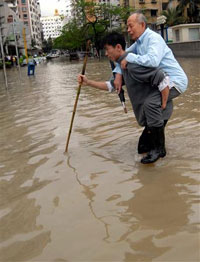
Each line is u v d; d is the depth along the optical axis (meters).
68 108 8.06
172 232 2.65
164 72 4.02
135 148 4.67
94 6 44.81
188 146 4.52
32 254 2.51
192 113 6.44
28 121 7.00
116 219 2.91
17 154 4.87
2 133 6.18
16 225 2.96
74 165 4.24
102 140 5.18
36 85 14.76
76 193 3.47
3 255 2.54
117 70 4.30
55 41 77.69
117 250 2.47
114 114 6.95
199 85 10.08
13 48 57.19
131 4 54.44
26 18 108.19
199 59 24.03
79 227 2.83
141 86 4.01
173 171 3.79
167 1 55.06
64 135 5.63
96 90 10.95
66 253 2.49
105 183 3.65
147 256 2.38
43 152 4.85
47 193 3.53
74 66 30.17
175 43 31.62
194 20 46.16
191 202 3.10
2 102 10.25
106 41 4.08
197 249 2.41
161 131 4.06
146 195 3.30
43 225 2.91
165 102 3.95
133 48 4.14
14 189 3.70
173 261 2.30
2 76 23.84
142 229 2.72
